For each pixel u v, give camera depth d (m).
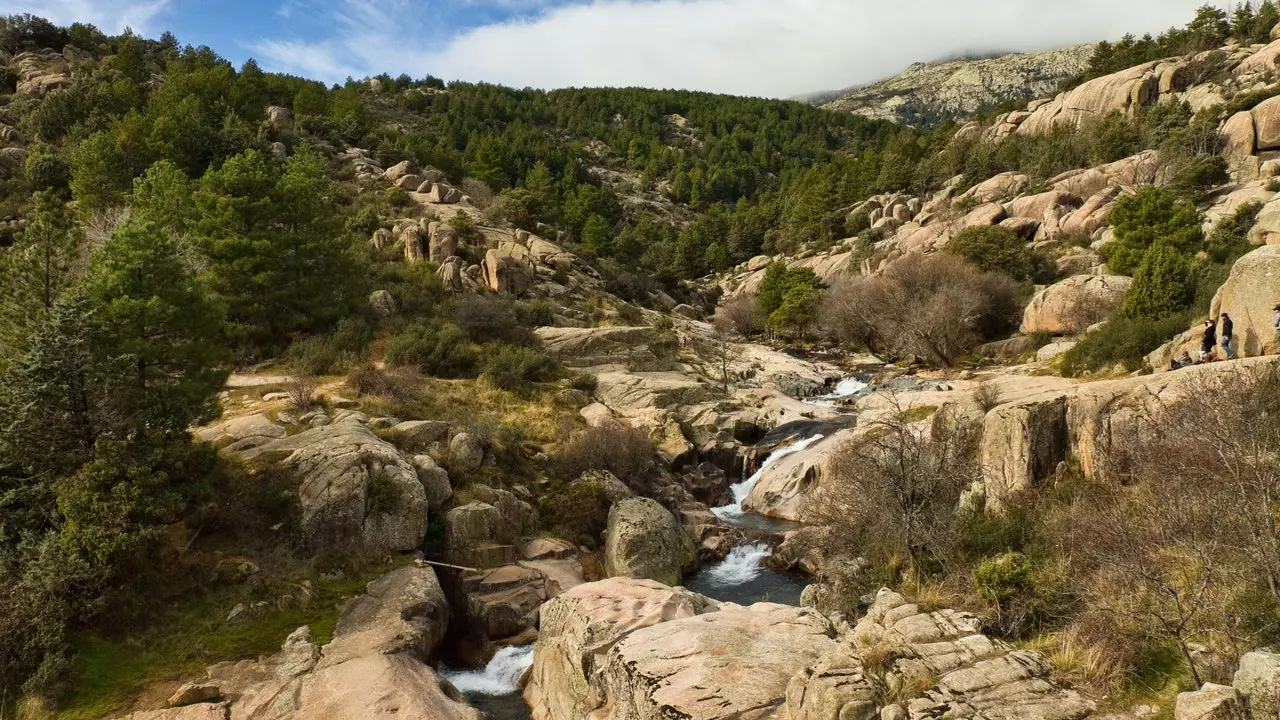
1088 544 13.60
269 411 27.66
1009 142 102.69
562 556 23.34
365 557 19.89
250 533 19.44
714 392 44.97
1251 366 16.89
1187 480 13.40
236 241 36.00
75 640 15.29
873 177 122.88
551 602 17.41
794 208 131.25
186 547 18.42
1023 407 19.52
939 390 35.72
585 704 13.59
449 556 21.91
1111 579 11.96
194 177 58.78
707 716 10.45
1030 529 16.94
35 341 16.55
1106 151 81.12
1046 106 107.56
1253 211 49.94
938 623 11.06
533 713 15.81
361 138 90.12
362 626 17.03
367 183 72.88
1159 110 81.88
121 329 18.45
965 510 18.91
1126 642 9.77
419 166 88.56
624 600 16.25
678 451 34.84
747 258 133.00
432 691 15.02
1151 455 15.51
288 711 13.90
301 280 38.66
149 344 18.95
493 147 122.88
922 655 10.00
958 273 56.66
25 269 18.77
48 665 14.16
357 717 13.62
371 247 54.12
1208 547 10.80
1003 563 13.06
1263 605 9.66
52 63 83.75
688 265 129.00
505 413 34.34
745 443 39.06
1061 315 49.09
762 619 14.03
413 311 45.44
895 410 30.28
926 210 95.31
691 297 100.75
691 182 179.38
